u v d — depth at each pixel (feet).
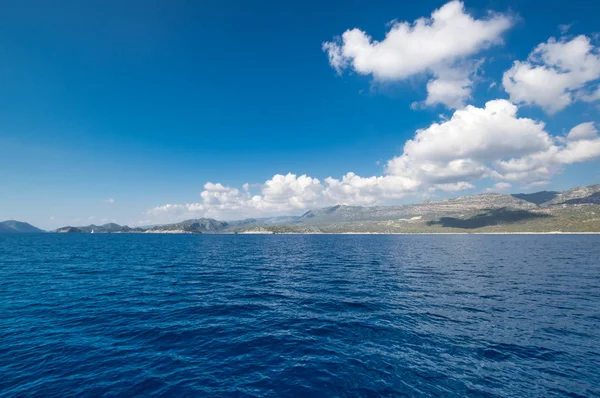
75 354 52.44
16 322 68.85
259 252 308.19
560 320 70.69
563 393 40.11
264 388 42.11
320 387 42.27
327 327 67.10
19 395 39.78
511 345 55.93
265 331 64.75
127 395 40.16
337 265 189.06
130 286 113.80
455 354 52.24
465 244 449.89
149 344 57.57
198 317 74.79
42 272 146.82
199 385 42.83
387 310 80.33
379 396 39.81
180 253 287.07
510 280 127.44
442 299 92.68
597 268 166.40
